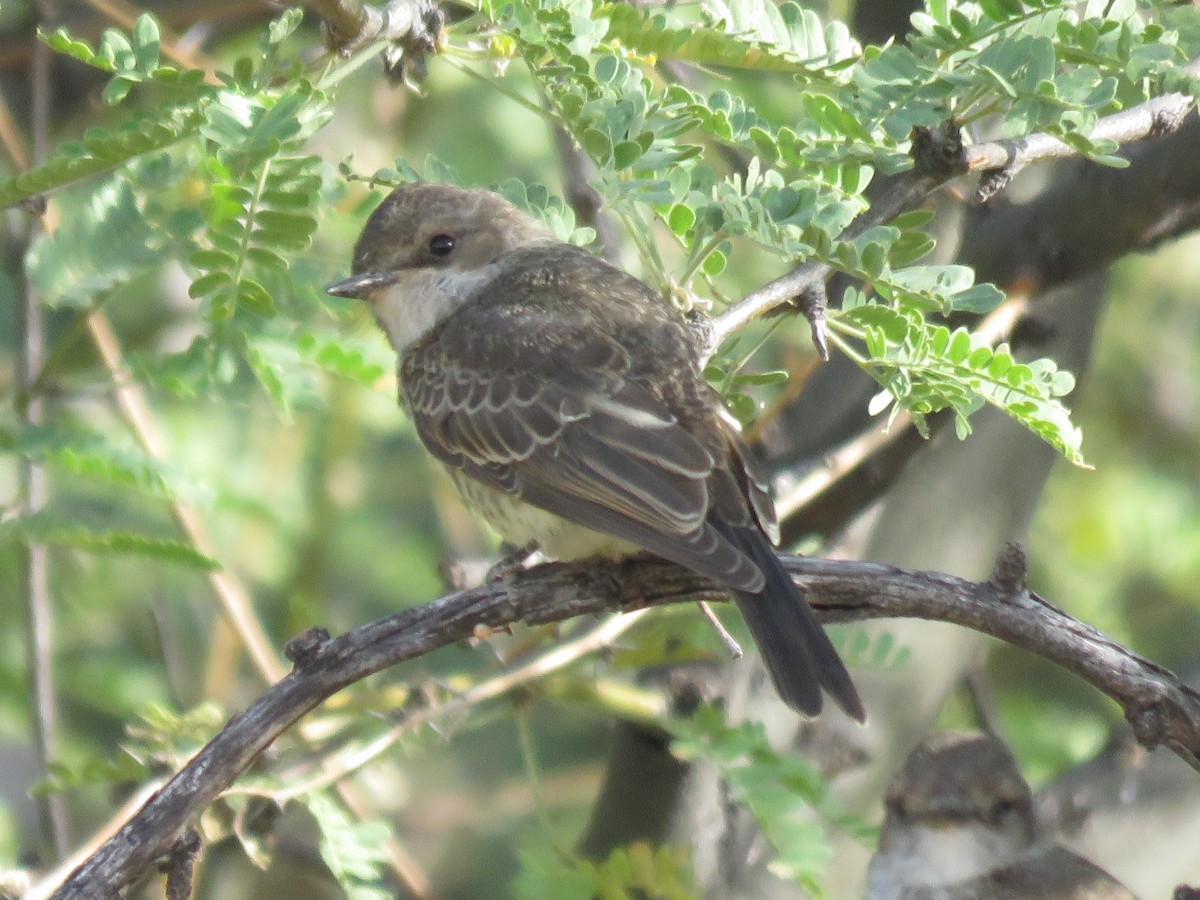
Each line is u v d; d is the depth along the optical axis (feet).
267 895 47.44
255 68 32.55
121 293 47.98
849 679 27.37
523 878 32.89
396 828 51.72
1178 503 55.31
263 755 33.01
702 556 28.60
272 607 53.57
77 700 51.31
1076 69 27.43
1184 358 57.77
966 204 39.14
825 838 35.01
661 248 46.62
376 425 52.34
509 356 32.42
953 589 27.02
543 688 36.04
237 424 50.08
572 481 30.78
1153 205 37.29
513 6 28.53
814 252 27.86
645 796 38.93
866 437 37.42
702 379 31.48
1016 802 38.68
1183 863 40.42
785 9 29.91
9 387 47.21
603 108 28.66
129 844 25.04
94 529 37.32
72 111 51.08
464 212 35.14
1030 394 27.84
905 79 27.58
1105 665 26.23
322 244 39.91
